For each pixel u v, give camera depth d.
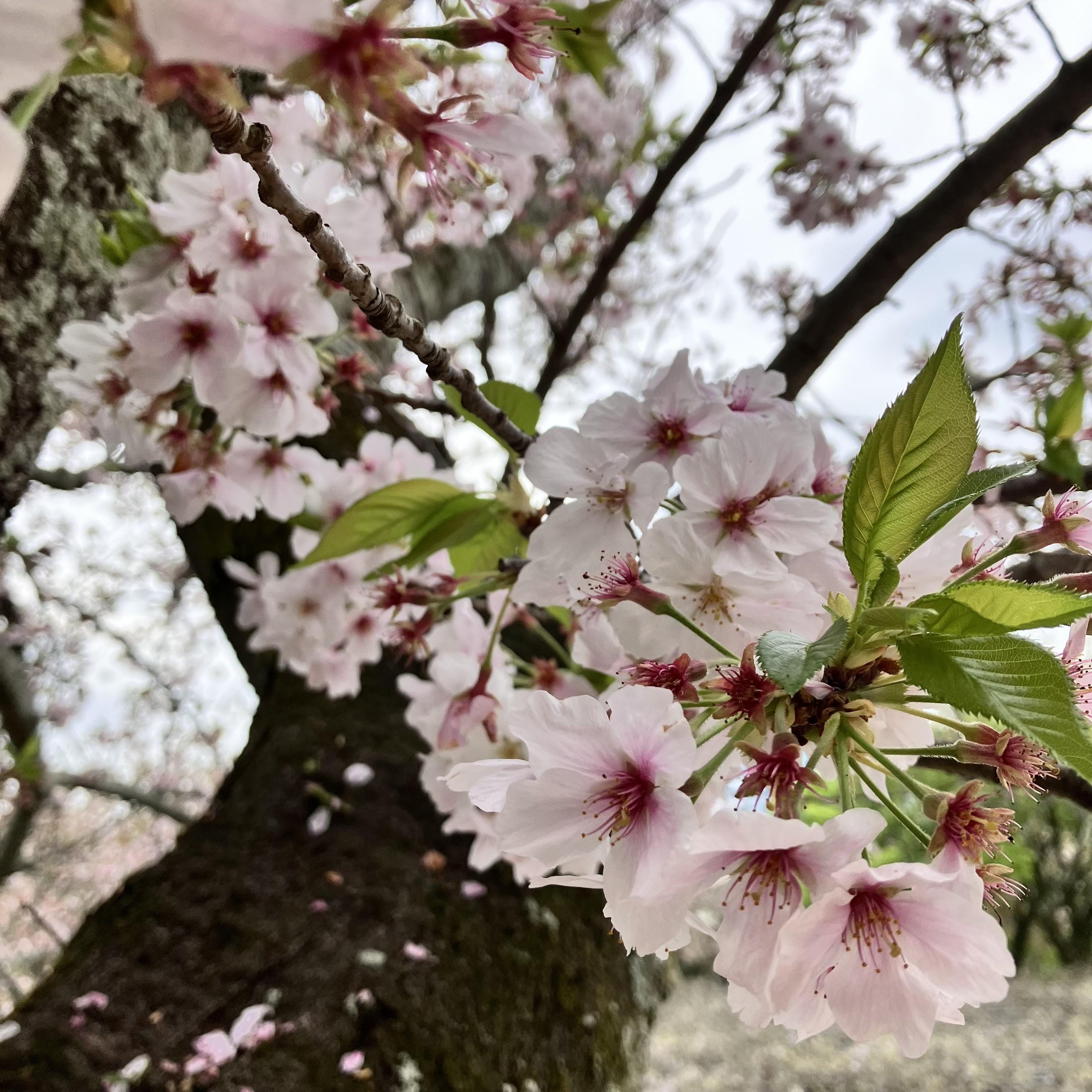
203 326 0.31
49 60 0.13
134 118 0.41
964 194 0.47
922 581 0.24
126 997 0.39
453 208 0.22
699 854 0.20
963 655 0.19
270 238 0.31
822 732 0.21
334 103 0.15
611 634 0.27
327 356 0.37
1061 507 0.24
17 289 0.38
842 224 0.67
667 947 0.21
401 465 0.42
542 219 1.13
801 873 0.20
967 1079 1.10
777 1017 0.21
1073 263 0.59
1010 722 0.18
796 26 0.58
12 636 1.16
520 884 0.47
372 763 0.51
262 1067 0.37
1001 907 0.23
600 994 0.45
